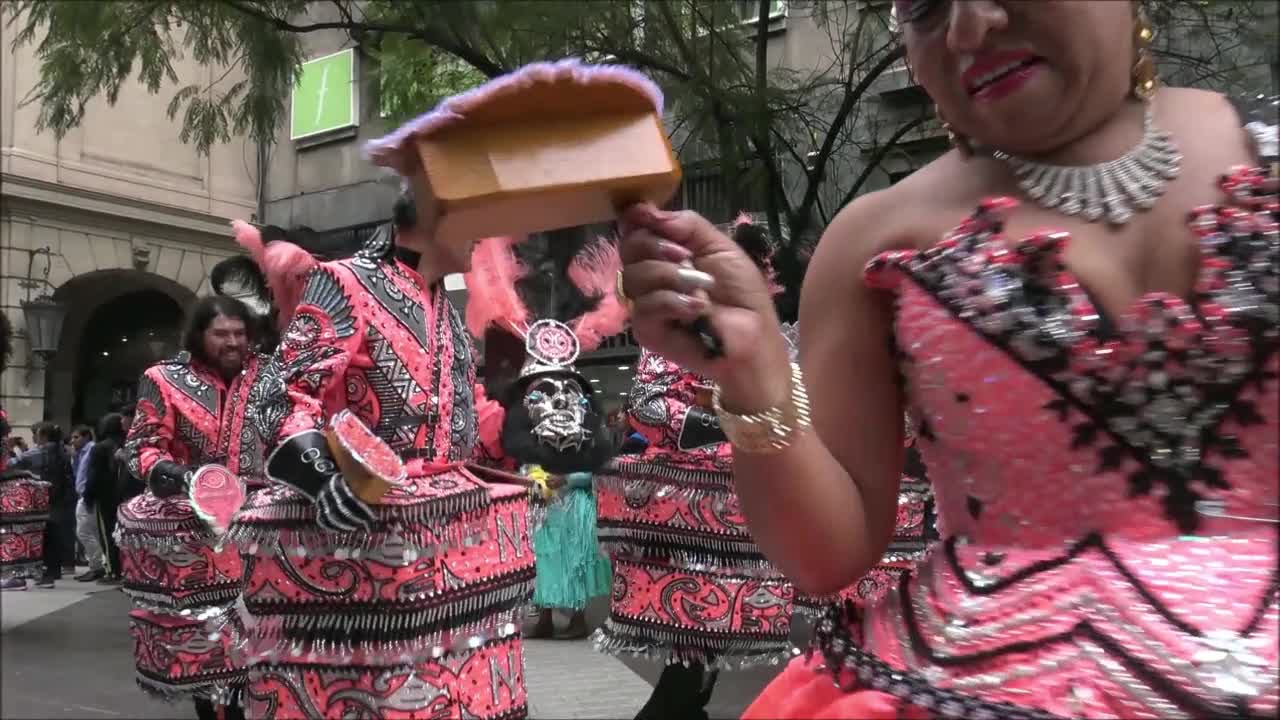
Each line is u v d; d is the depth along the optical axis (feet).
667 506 10.64
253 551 7.00
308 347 6.82
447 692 6.95
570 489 17.38
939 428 3.39
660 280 2.92
